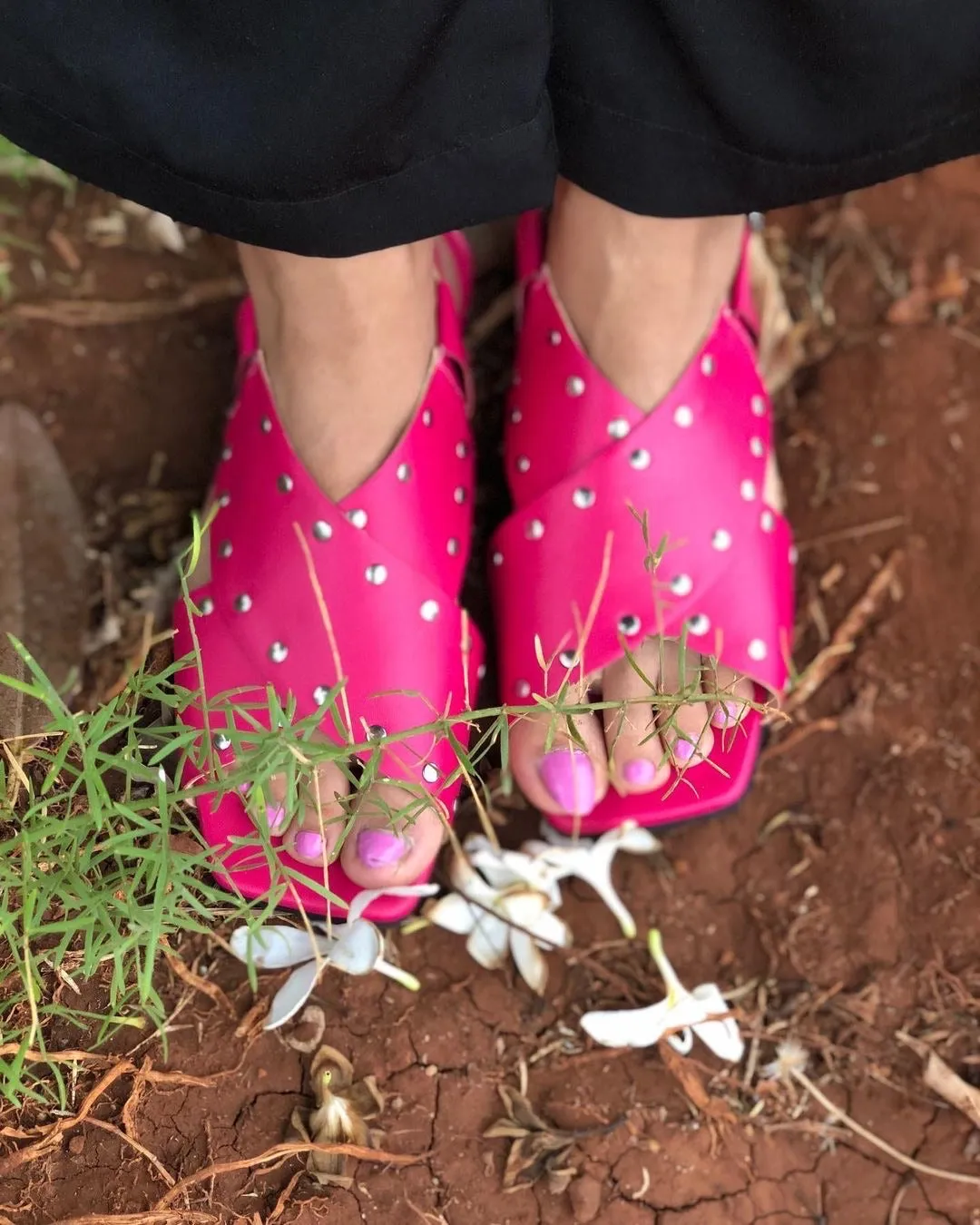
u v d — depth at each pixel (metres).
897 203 1.27
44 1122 0.80
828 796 1.02
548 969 0.94
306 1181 0.83
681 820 0.92
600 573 0.88
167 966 0.87
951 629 1.08
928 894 0.98
